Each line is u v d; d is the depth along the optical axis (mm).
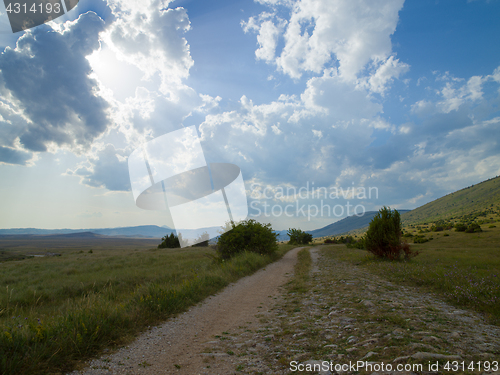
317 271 13281
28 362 3254
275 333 4754
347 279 9891
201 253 25797
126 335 4617
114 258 24781
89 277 12859
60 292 9953
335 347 3865
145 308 5953
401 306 5863
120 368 3441
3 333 3645
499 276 8531
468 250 26297
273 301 7520
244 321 5734
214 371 3348
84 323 4410
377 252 16562
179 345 4355
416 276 9477
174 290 7398
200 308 6824
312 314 5840
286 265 17141
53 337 3914
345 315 5477
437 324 4562
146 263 19672
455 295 6574
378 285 8500
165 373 3311
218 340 4539
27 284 11977
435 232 67750
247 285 10195
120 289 10531
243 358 3736
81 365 3467
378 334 4172
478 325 4547
